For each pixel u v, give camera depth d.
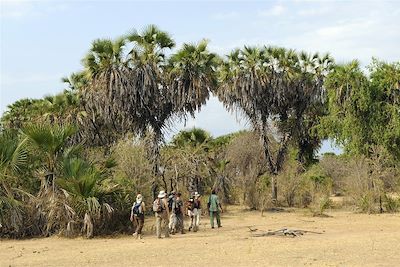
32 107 45.75
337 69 34.34
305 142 43.12
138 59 30.88
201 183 31.80
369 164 30.77
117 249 14.95
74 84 41.44
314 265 11.65
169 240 17.12
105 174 20.36
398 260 12.27
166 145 31.28
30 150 19.25
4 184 18.25
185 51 31.78
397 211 29.64
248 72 37.62
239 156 38.00
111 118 31.50
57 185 18.75
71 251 14.72
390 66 32.81
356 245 15.04
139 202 18.08
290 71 38.53
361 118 32.81
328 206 31.30
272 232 18.39
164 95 31.95
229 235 18.53
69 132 19.91
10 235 18.39
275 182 36.97
